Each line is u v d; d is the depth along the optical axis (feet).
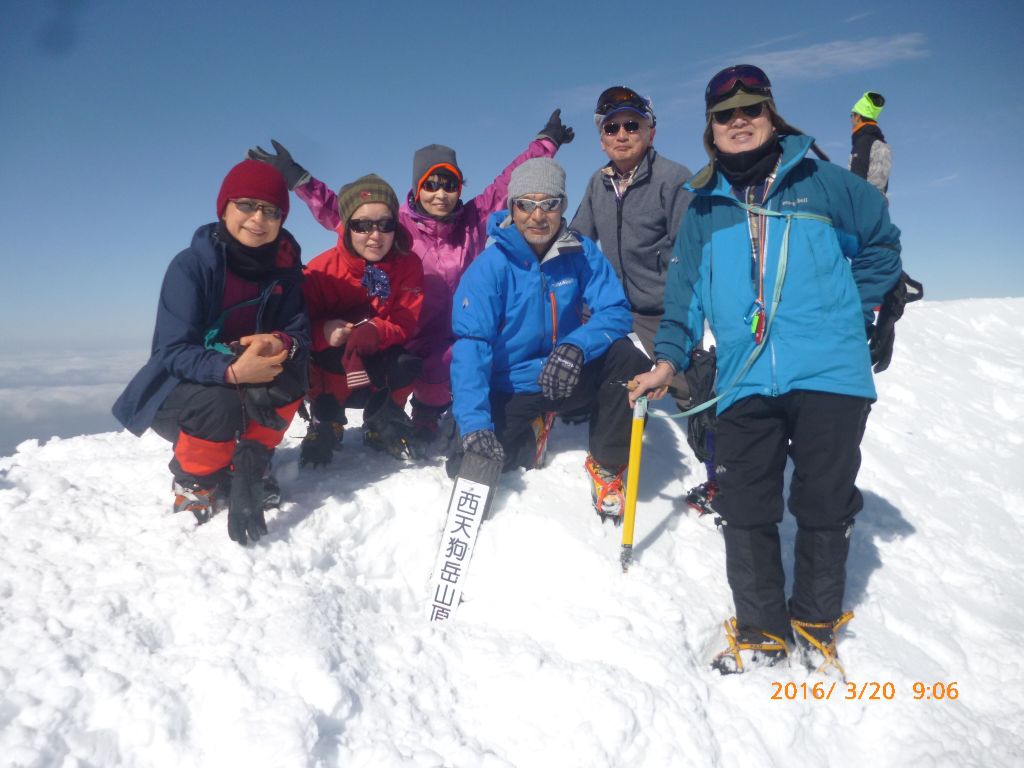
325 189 11.41
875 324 8.38
